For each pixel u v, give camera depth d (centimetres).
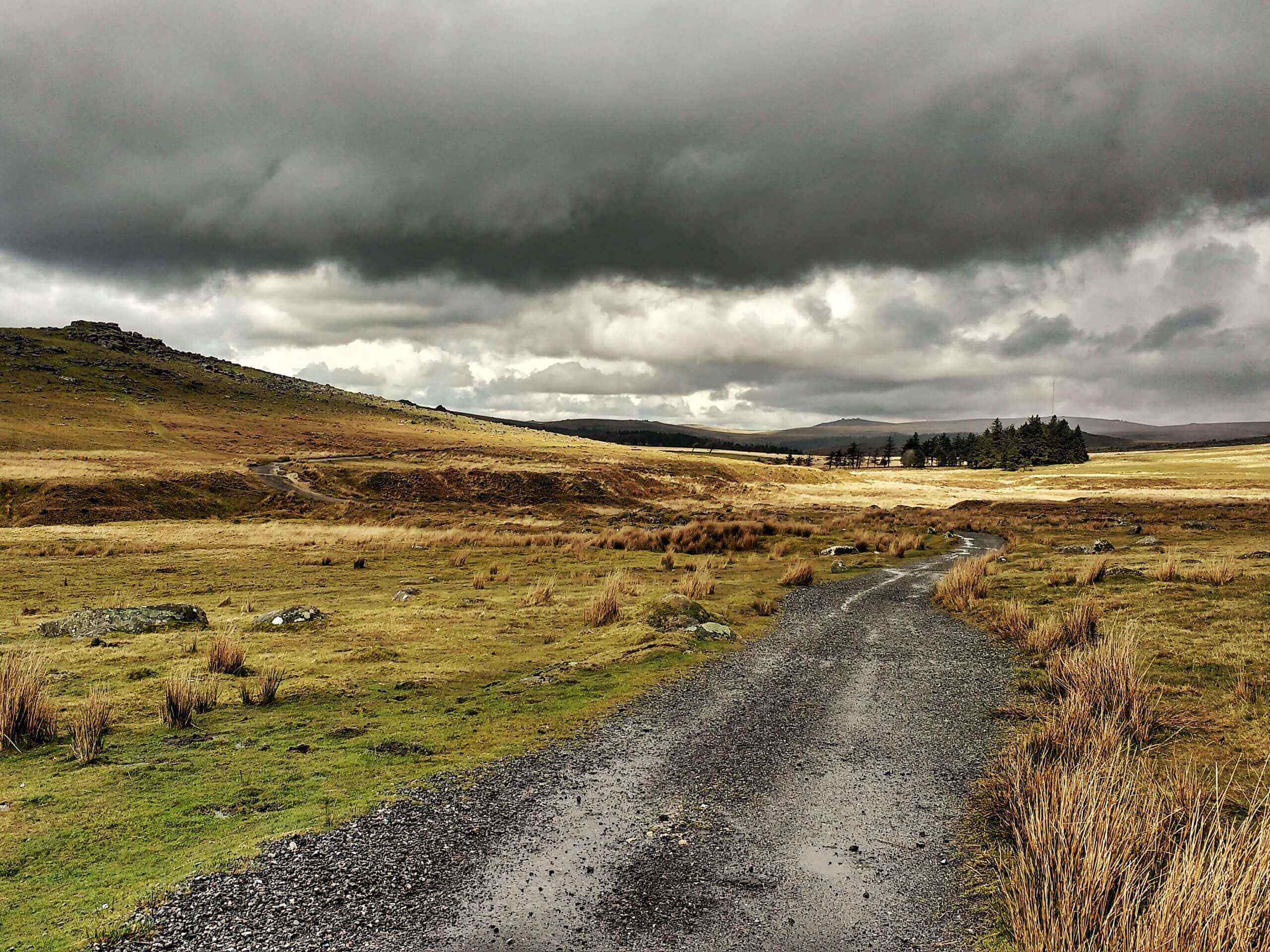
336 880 665
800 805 840
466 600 2336
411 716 1177
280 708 1226
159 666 1498
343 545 4303
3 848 718
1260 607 1698
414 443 15512
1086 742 921
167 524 5750
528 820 797
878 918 614
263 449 12638
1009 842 738
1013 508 6869
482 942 580
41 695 1122
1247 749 923
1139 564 2583
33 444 10294
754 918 616
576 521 6775
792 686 1344
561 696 1284
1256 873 504
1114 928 509
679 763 970
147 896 631
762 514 7181
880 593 2478
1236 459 17412
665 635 1722
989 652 1591
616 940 585
